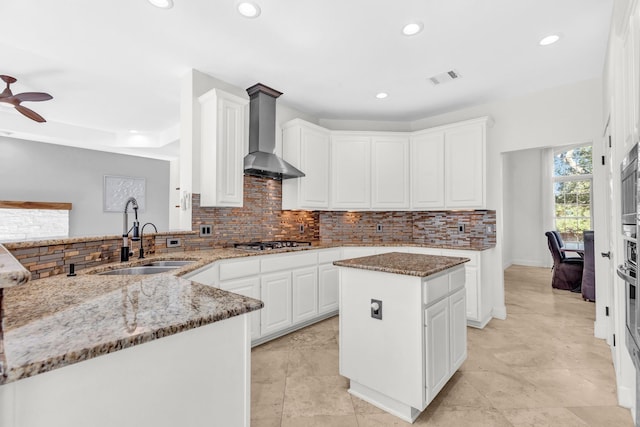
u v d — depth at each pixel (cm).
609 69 237
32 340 73
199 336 93
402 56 273
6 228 521
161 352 84
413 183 410
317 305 337
